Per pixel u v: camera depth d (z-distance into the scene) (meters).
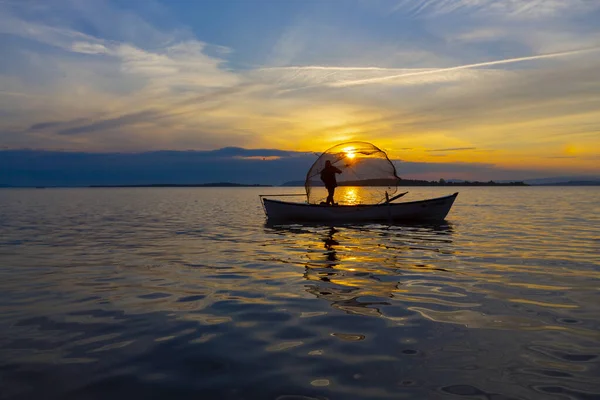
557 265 8.95
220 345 4.64
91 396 3.55
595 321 5.33
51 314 5.80
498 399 3.44
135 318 5.60
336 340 4.75
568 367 4.02
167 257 10.31
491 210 27.28
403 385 3.69
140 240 13.52
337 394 3.54
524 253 10.45
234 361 4.22
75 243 12.85
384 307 6.00
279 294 6.76
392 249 11.18
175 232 15.78
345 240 13.07
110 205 37.09
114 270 8.77
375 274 8.17
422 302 6.22
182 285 7.43
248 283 7.54
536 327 5.12
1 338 4.89
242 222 19.92
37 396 3.55
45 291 7.04
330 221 18.56
